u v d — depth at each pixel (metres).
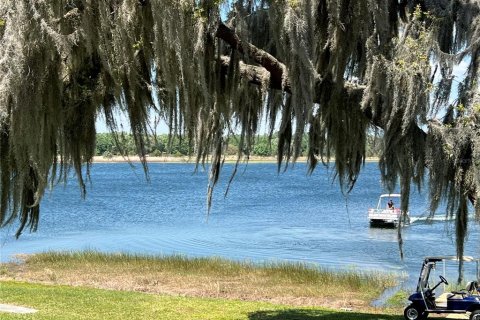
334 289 21.39
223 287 21.52
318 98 9.09
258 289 21.27
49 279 22.84
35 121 7.41
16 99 7.14
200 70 7.50
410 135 8.66
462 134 8.35
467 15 8.64
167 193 88.19
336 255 31.84
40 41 7.15
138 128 8.62
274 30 7.83
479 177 8.27
